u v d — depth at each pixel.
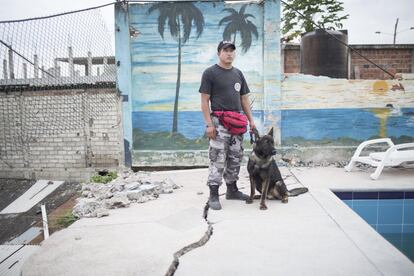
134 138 6.32
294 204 4.05
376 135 6.24
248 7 6.04
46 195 5.84
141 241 3.05
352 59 9.77
